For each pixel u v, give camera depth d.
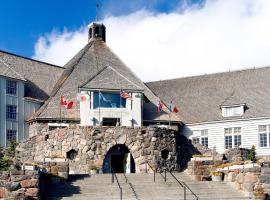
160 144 39.66
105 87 42.81
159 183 28.31
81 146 38.62
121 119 43.28
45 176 26.94
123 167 39.59
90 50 53.47
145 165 38.81
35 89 48.78
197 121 48.81
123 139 39.03
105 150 38.66
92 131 38.78
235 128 47.53
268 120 46.03
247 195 25.95
